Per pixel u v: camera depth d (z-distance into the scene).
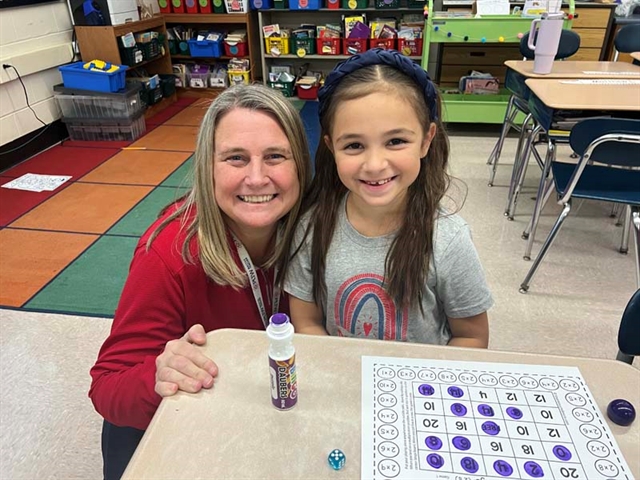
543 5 3.64
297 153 0.95
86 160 3.68
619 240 2.60
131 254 2.45
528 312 2.06
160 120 4.59
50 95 3.95
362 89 0.83
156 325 0.90
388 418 0.63
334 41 4.70
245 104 0.89
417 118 0.86
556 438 0.60
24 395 1.66
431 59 4.62
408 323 0.99
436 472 0.56
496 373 0.70
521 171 2.76
